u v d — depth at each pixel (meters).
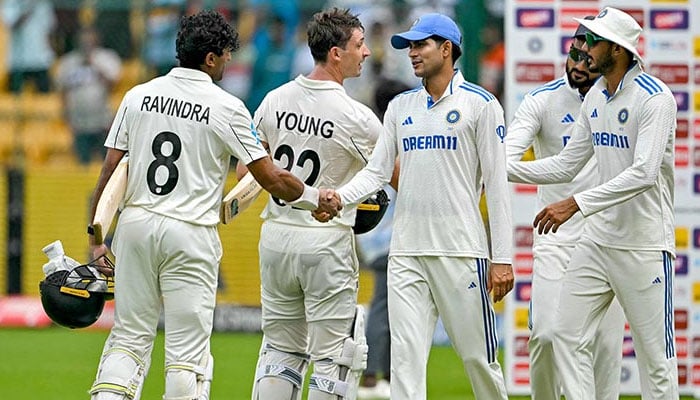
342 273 25.77
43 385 38.41
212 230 24.02
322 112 25.44
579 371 25.27
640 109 24.06
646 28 34.75
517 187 35.88
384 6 55.38
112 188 23.42
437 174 24.30
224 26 24.02
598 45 24.30
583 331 25.34
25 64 55.59
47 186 52.06
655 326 24.81
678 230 35.34
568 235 27.09
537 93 27.80
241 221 51.12
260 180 23.92
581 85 26.92
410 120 24.50
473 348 24.56
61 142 55.25
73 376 40.34
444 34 24.08
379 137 25.20
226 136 23.66
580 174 27.25
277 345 26.58
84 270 24.19
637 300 24.83
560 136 27.47
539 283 27.23
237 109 23.70
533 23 35.03
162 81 24.02
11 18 55.69
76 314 24.02
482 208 47.97
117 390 23.31
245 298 51.12
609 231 24.86
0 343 47.84
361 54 25.80
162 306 27.95
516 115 27.91
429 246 24.38
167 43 56.06
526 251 35.97
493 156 24.11
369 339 36.66
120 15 56.03
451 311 24.47
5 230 51.91
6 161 54.72
